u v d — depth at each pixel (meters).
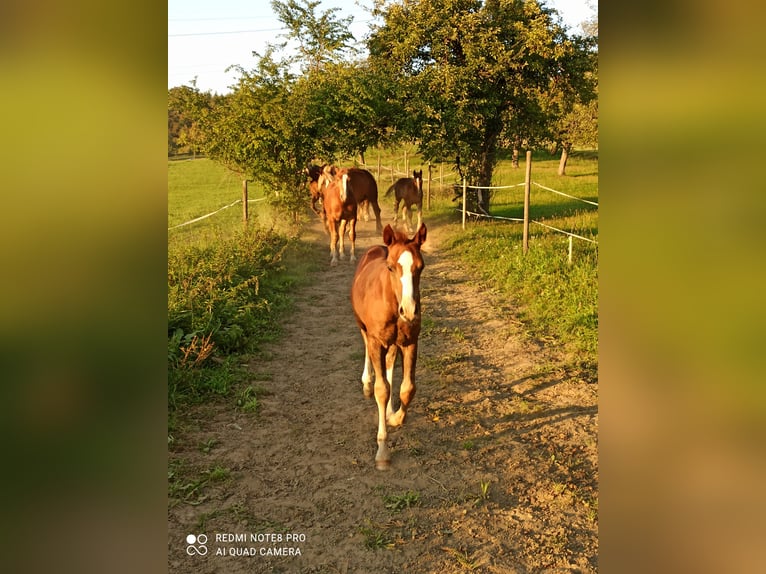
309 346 7.43
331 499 4.12
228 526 3.82
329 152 14.86
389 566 3.43
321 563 3.47
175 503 4.06
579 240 11.48
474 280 10.35
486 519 3.84
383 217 18.36
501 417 5.28
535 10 14.52
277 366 6.73
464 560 3.43
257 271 9.94
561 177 27.67
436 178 25.08
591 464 4.46
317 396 5.89
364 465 4.56
